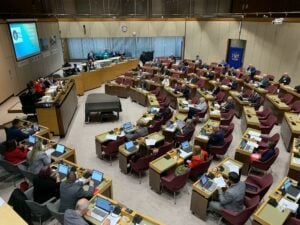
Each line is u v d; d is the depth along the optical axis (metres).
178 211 5.62
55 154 6.28
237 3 18.81
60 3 18.83
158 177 5.93
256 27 16.27
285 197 4.76
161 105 10.34
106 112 10.52
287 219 4.41
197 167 5.95
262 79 12.86
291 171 6.02
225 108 9.66
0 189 6.29
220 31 19.05
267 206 4.52
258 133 7.52
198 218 5.41
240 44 17.80
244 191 4.75
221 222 5.27
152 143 7.00
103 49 22.23
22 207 4.40
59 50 19.80
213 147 7.10
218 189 5.07
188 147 6.68
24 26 13.99
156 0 19.67
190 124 7.79
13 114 10.88
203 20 19.73
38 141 5.96
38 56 15.84
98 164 7.43
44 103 8.55
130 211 4.37
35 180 4.90
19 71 13.45
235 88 12.07
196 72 15.73
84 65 14.93
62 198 4.46
